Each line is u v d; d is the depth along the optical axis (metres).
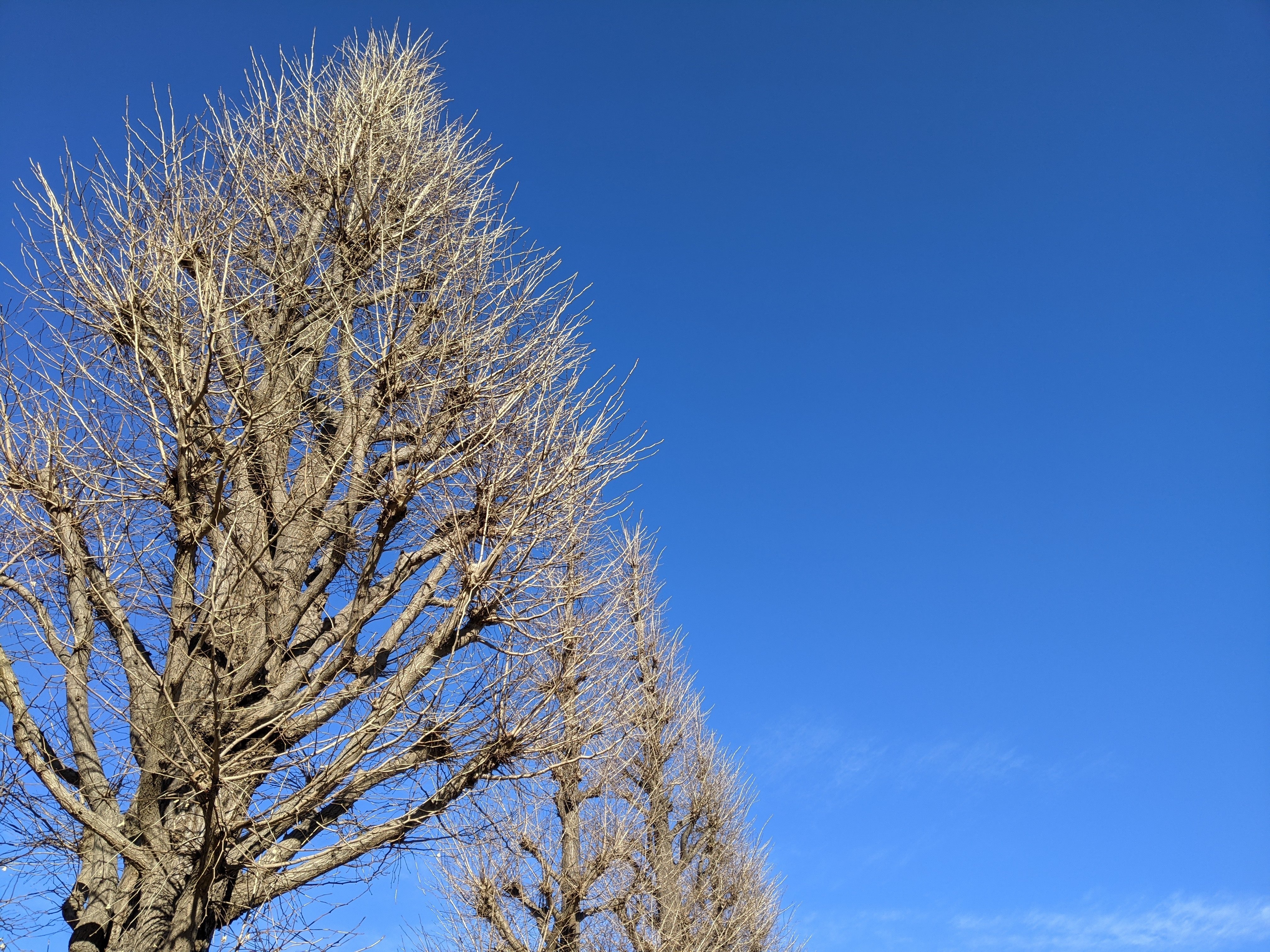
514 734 5.85
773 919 14.20
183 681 5.39
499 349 7.34
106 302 5.69
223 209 6.45
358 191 7.58
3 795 4.80
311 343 6.90
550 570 6.72
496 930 9.89
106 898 4.84
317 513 6.29
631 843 11.20
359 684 5.85
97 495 5.60
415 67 9.39
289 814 5.12
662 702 13.84
